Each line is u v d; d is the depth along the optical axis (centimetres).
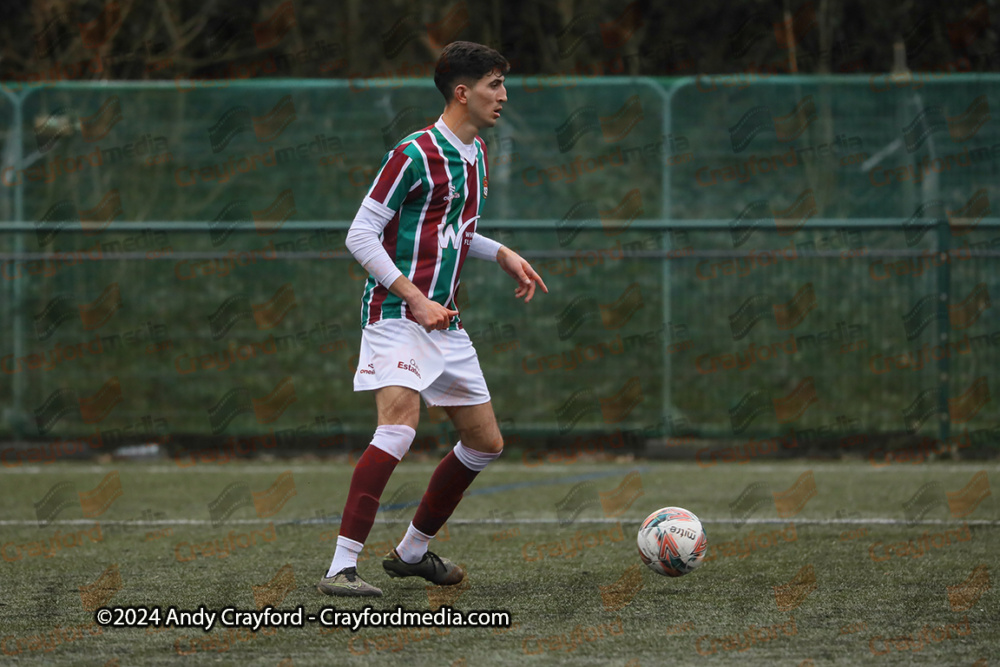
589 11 4203
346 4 4238
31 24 4012
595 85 3222
